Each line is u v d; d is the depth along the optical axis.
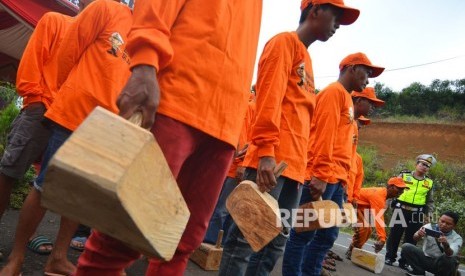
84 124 0.69
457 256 6.17
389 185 6.18
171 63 1.18
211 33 1.25
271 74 2.11
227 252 2.17
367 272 5.53
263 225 1.87
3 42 11.55
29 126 2.21
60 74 2.26
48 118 2.10
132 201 0.70
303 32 2.45
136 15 1.11
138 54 1.04
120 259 1.06
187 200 1.38
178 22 1.23
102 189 0.65
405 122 34.09
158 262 1.41
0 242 2.59
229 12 1.31
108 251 1.05
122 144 0.69
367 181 19.88
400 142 32.44
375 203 6.10
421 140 31.80
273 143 2.01
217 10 1.26
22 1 8.22
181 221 0.91
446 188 16.02
